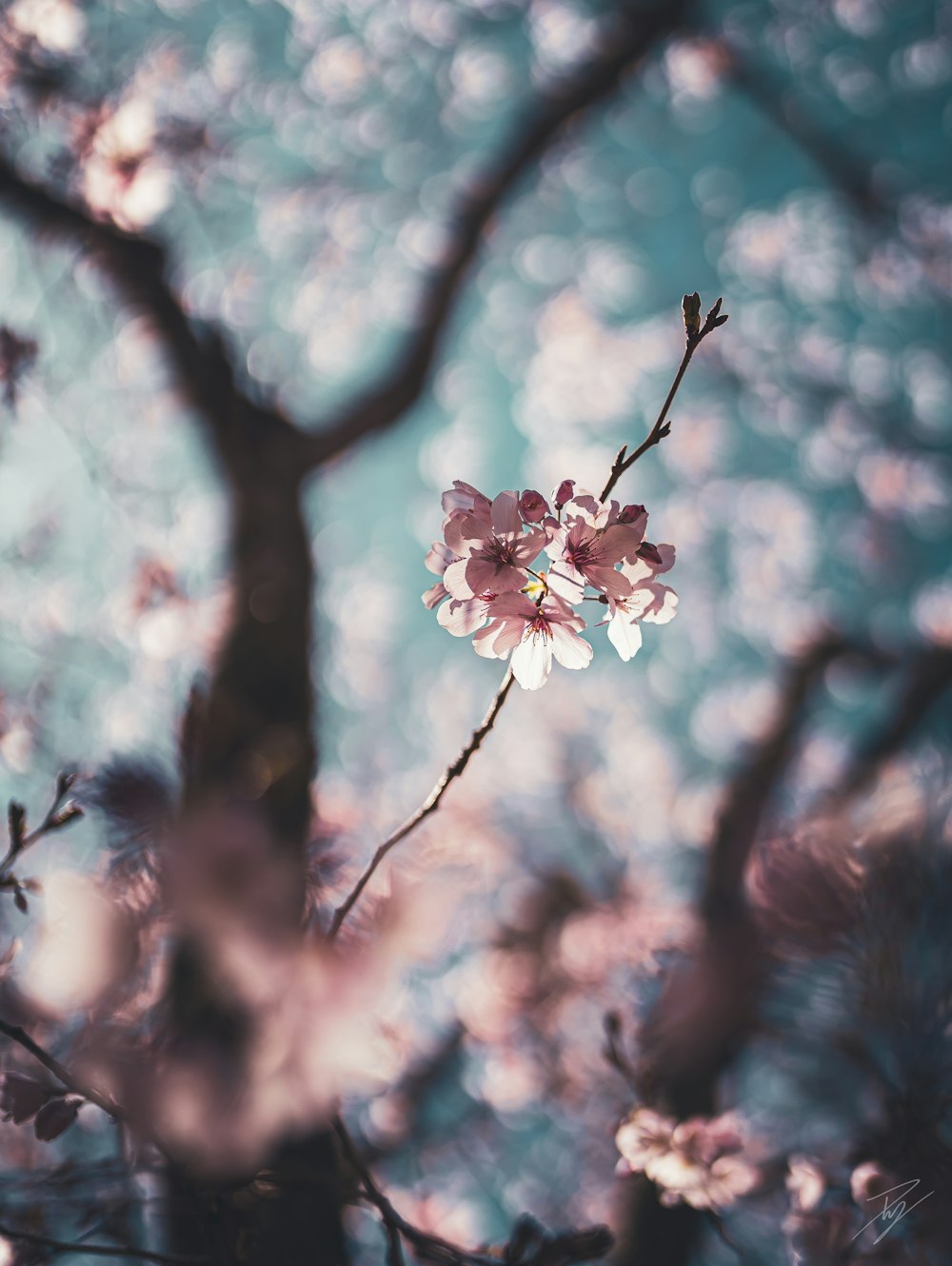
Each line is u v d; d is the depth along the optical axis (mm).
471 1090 1973
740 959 938
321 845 695
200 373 1484
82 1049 654
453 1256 678
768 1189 858
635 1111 790
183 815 670
